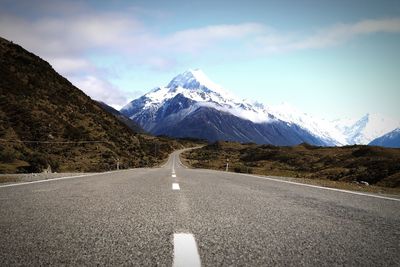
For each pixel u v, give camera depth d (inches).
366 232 166.4
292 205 254.7
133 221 177.8
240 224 177.0
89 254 118.8
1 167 1057.5
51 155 2176.4
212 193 320.2
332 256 123.2
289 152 4726.9
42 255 116.1
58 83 3725.4
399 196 380.8
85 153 2518.5
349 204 272.5
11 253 117.3
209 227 167.6
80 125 3105.3
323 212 225.6
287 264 112.7
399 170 1565.0
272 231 162.6
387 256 125.5
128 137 4165.8
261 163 4269.2
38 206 218.8
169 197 280.2
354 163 2721.5
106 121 3927.2
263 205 249.9
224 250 127.3
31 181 452.1
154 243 135.1
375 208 254.7
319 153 4288.9
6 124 2266.2
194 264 110.0
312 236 154.3
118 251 123.2
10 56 3395.7
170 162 4970.5
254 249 129.8
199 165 4175.7
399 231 171.8
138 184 403.9
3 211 197.9
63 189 331.9
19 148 1804.9
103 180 479.5
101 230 155.6
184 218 189.2
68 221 173.6
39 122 2534.5
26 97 2810.0
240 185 432.8
